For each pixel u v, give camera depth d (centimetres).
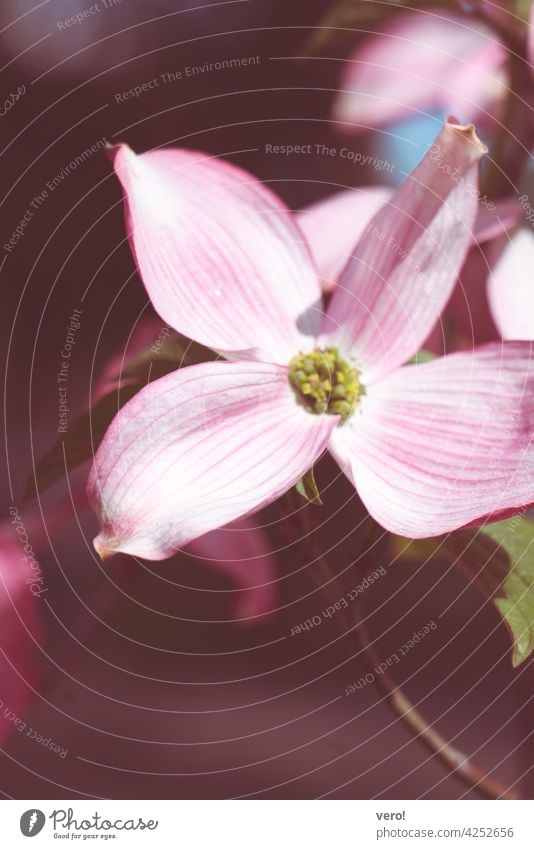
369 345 33
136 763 80
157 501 30
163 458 31
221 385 31
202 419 31
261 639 91
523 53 38
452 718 82
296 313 33
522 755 37
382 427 32
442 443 32
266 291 33
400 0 38
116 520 30
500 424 32
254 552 37
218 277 32
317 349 33
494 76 40
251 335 32
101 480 30
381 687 35
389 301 33
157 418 31
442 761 35
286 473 31
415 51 40
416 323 33
